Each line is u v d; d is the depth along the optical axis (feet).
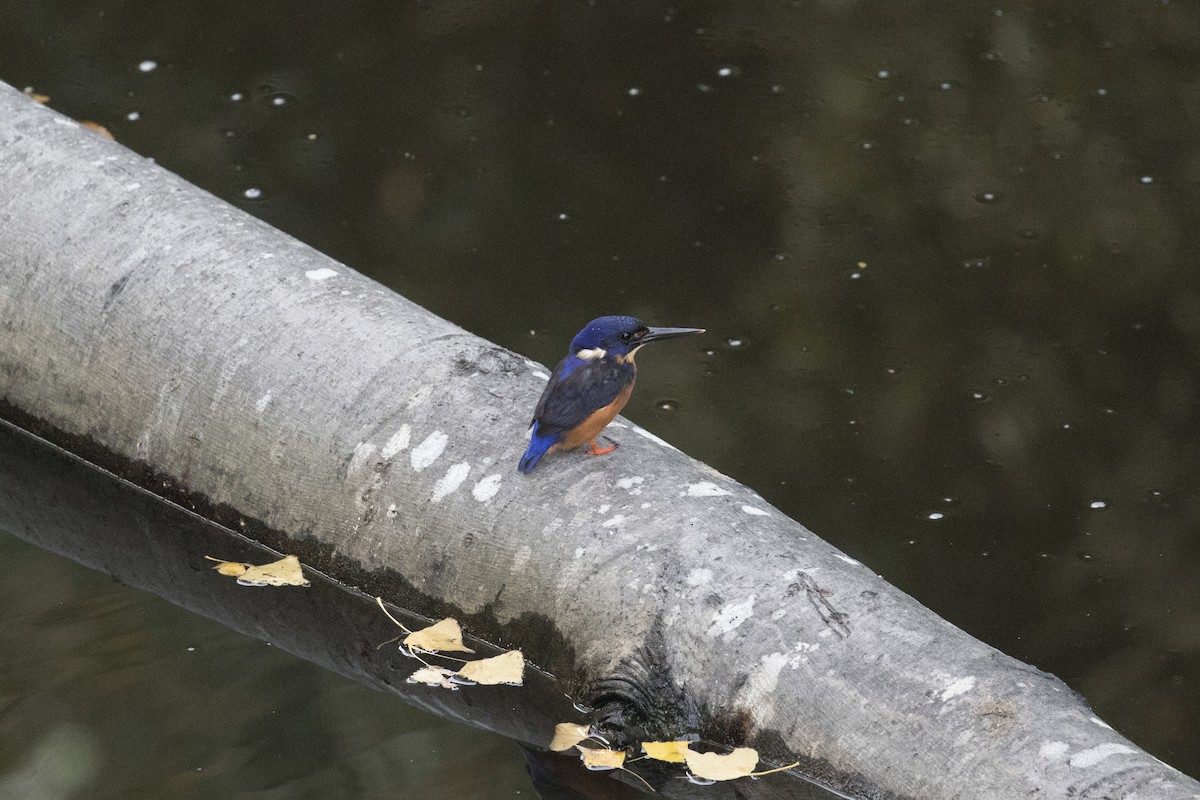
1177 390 35.99
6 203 32.37
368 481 27.27
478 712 24.47
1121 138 46.88
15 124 33.71
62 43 51.78
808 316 39.06
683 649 23.40
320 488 27.86
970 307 39.34
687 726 23.24
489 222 43.11
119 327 30.58
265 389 28.76
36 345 31.58
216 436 29.22
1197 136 46.78
